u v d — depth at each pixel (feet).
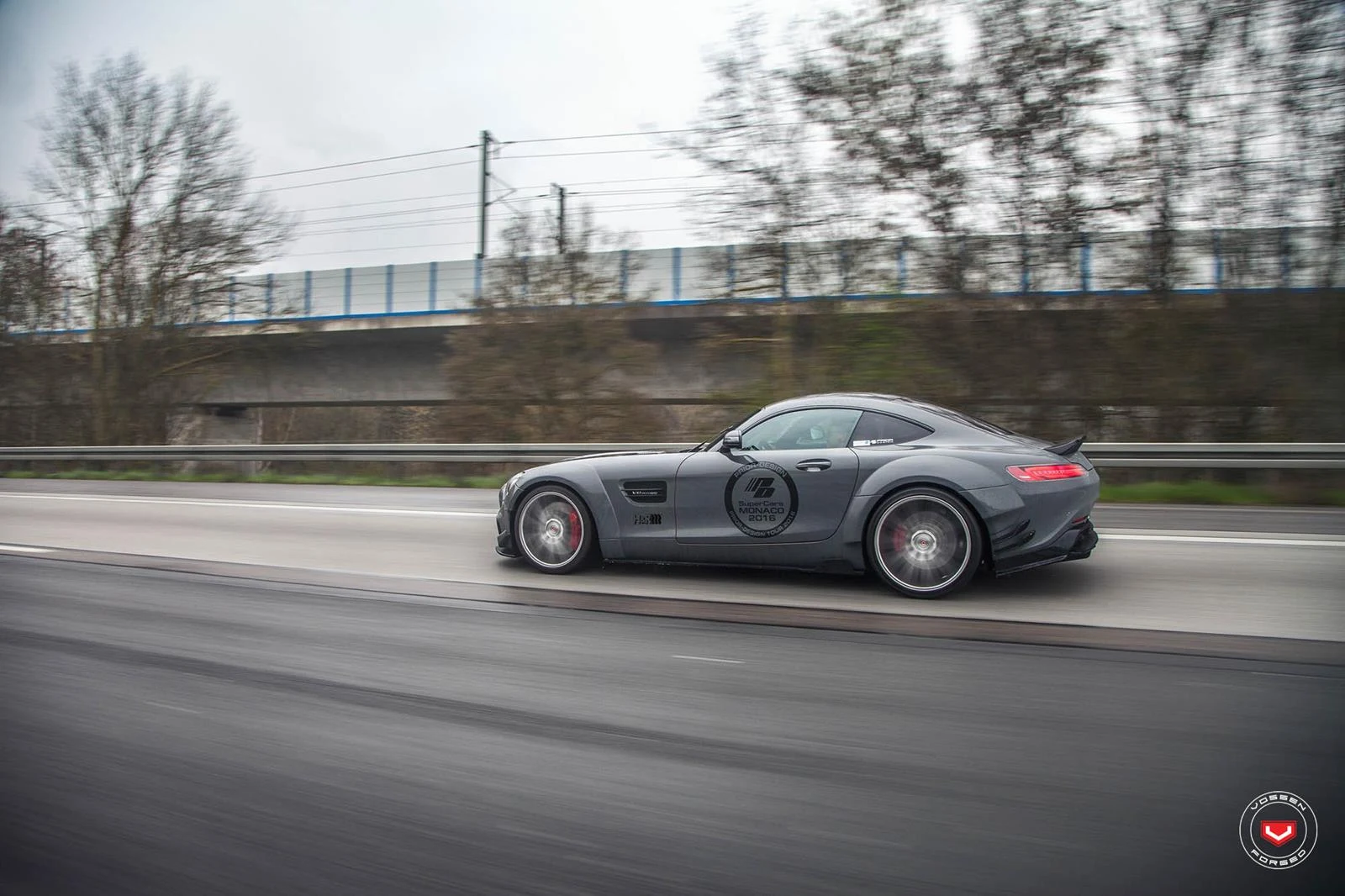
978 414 45.14
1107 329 43.47
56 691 12.29
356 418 95.20
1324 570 18.22
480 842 8.02
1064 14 42.60
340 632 14.99
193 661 13.57
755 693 11.48
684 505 17.70
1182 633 13.62
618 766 9.46
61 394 75.46
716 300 49.55
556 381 60.03
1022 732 9.89
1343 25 39.29
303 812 8.66
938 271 45.85
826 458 16.62
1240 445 32.96
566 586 18.11
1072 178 43.52
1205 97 41.65
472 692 11.87
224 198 72.23
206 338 74.90
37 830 8.45
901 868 7.30
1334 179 39.78
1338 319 39.58
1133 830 7.69
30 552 24.48
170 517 32.04
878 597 16.31
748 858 7.59
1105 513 28.22
